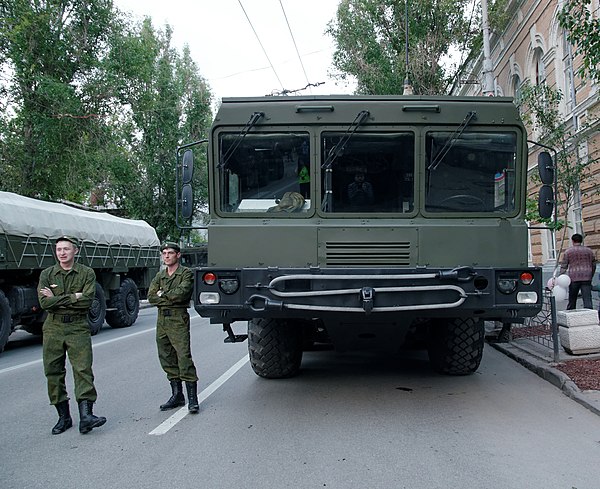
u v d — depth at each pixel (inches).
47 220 494.9
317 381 308.3
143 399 282.8
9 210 444.8
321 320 249.1
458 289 229.1
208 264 244.4
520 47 805.2
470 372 307.1
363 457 191.6
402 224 242.5
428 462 185.6
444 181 247.9
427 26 844.6
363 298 227.0
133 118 1116.5
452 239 239.3
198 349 437.1
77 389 230.2
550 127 482.6
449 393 275.7
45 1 753.6
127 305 649.0
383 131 248.1
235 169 251.4
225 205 250.7
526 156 248.2
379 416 240.4
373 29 919.0
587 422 225.1
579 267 450.3
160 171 1234.0
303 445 205.5
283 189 249.9
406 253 239.5
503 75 901.2
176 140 1256.2
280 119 249.1
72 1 801.6
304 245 241.1
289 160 250.5
